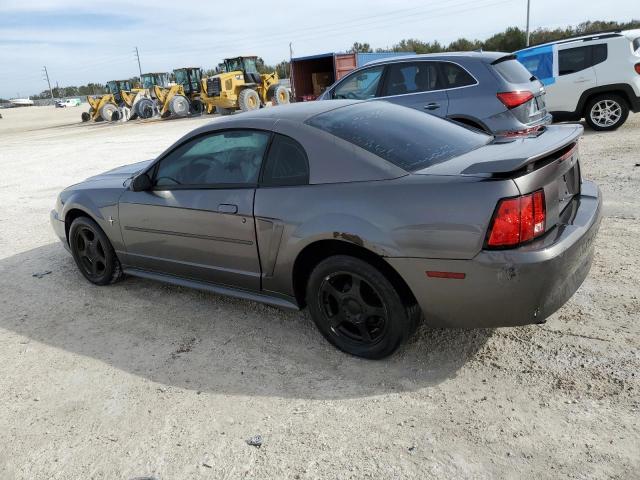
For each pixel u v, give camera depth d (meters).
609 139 8.65
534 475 2.11
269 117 3.35
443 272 2.57
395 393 2.73
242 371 3.08
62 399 2.98
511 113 6.28
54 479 2.37
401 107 3.71
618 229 4.60
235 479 2.26
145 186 3.82
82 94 162.50
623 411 2.40
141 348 3.48
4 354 3.57
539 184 2.53
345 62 21.64
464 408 2.55
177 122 25.78
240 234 3.31
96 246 4.49
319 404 2.71
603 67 9.08
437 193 2.56
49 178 11.07
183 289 4.41
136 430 2.65
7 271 5.27
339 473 2.23
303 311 3.79
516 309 2.51
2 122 48.38
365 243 2.72
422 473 2.18
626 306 3.29
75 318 4.04
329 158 2.97
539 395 2.58
